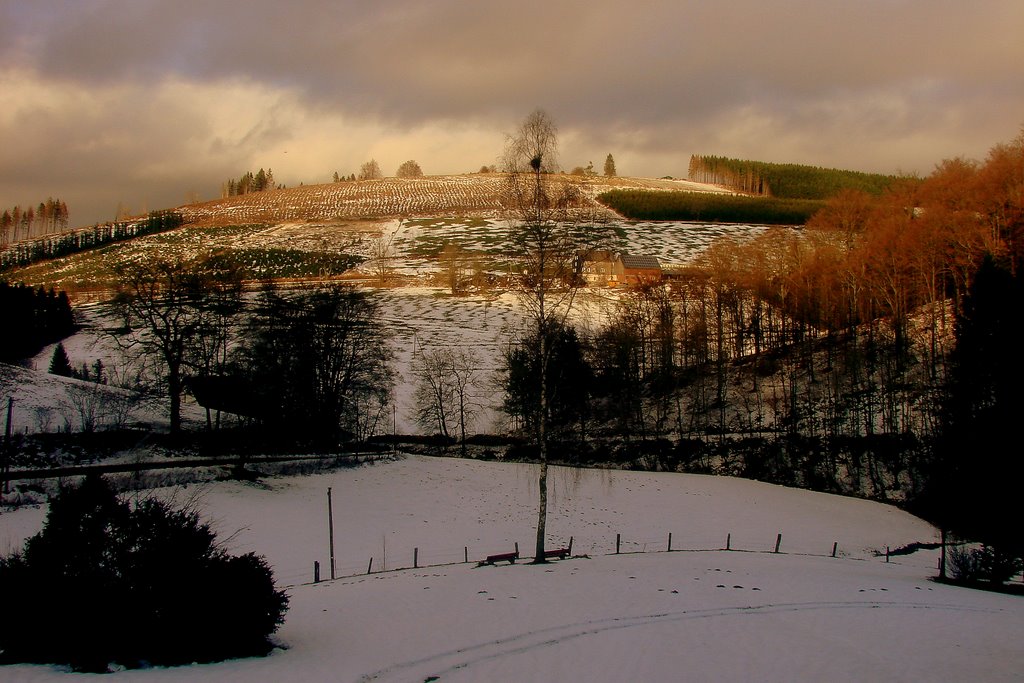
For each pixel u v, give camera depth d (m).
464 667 17.48
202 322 62.59
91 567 17.89
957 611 25.88
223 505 46.84
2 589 17.48
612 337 86.00
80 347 107.00
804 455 67.81
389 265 175.25
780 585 29.30
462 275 146.50
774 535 48.84
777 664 17.88
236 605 18.33
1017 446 36.09
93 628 17.36
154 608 17.84
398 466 63.81
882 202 98.81
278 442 65.56
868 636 21.06
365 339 74.81
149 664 17.72
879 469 62.47
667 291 106.56
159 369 66.12
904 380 72.44
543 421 36.41
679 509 54.50
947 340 69.00
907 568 40.25
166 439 60.69
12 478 42.38
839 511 55.38
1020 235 68.38
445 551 42.22
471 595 26.45
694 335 90.50
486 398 92.75
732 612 23.77
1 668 16.84
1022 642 21.09
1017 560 34.97
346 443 76.50
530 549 43.06
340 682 16.23
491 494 57.16
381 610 24.44
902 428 66.88
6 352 99.62
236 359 64.00
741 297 95.31
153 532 18.94
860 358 75.19
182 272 63.09
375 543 43.09
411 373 101.00
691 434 77.69
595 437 80.69
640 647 19.22
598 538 46.56
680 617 22.84
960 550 40.88
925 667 18.03
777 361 89.75
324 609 24.89
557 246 35.22
